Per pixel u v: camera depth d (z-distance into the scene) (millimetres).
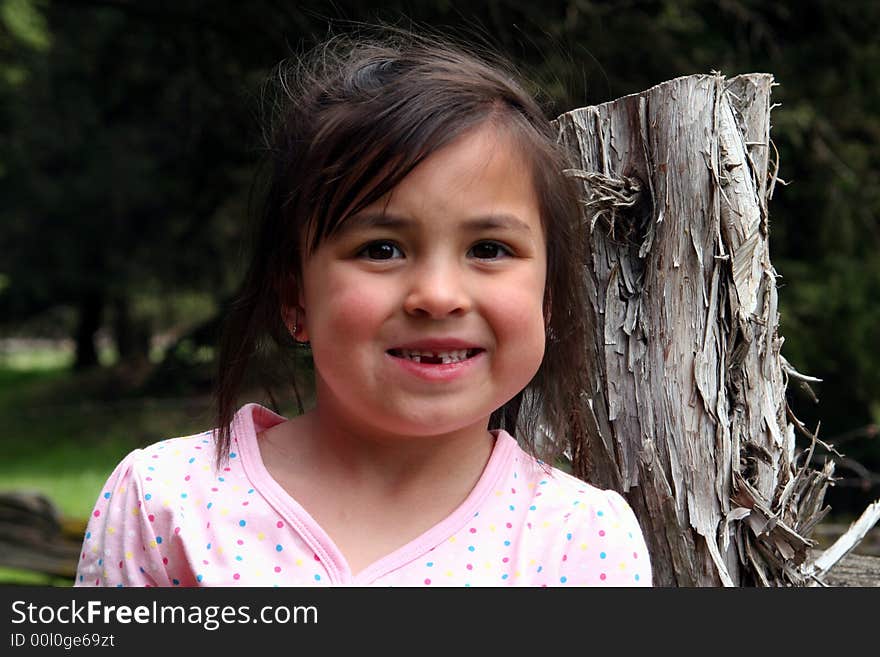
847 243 5523
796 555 1491
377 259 1191
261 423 1417
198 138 7102
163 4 6184
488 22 4656
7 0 11109
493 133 1218
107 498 1343
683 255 1520
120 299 16016
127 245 13961
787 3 5508
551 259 1388
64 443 9766
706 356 1512
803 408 5617
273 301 1433
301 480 1314
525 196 1248
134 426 9430
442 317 1173
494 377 1223
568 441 1614
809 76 5543
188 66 6680
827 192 5492
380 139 1178
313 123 1277
